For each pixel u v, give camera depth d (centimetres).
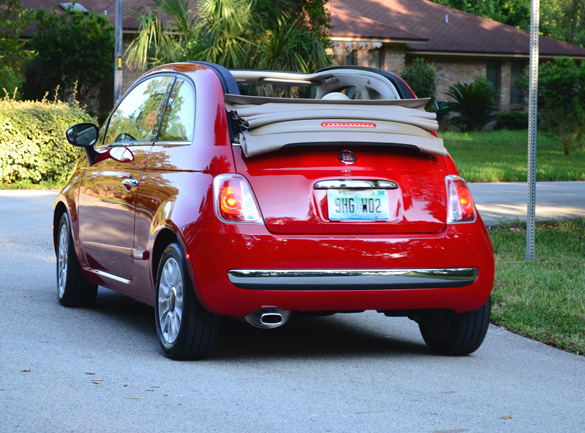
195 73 823
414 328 958
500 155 3972
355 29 5291
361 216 734
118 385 672
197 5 2509
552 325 938
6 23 3703
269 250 706
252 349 821
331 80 949
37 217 1848
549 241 1578
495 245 1511
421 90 5397
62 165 2567
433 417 612
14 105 2489
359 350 830
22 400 625
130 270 850
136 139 889
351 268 721
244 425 581
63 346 802
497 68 6053
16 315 943
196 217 724
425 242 741
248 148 720
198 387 672
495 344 877
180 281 749
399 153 764
